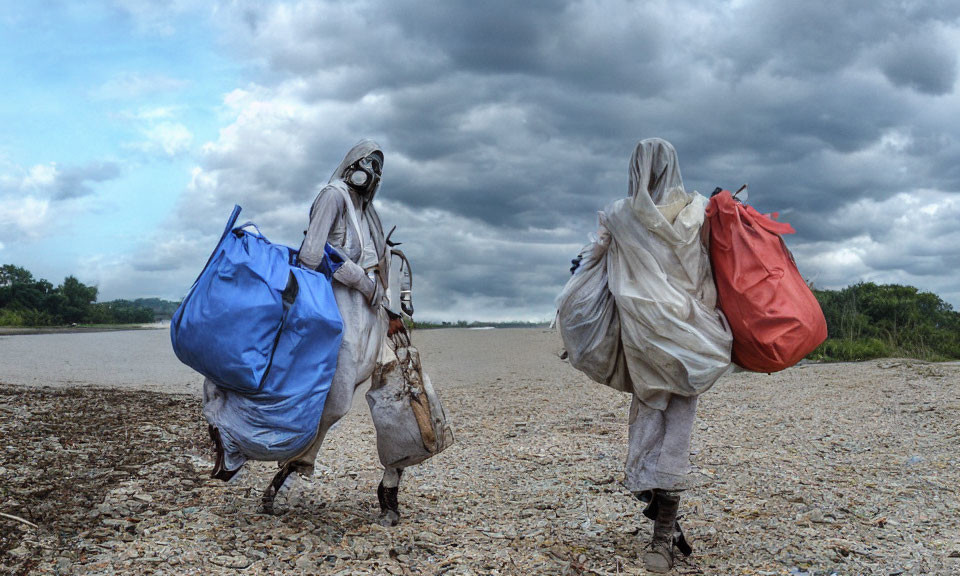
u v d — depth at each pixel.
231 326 3.79
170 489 4.89
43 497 4.52
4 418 6.59
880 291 18.53
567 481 5.70
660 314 3.66
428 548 4.14
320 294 4.05
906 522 4.52
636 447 3.90
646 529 4.58
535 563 3.98
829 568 3.84
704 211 3.83
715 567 3.93
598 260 4.05
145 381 10.47
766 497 5.12
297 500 4.91
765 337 3.69
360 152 4.43
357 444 6.93
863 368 12.20
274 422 3.94
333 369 4.08
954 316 18.47
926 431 7.13
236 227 4.05
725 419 8.14
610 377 4.04
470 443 7.16
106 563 3.60
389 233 4.65
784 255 3.88
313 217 4.29
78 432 6.30
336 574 3.67
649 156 3.76
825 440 6.91
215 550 3.84
